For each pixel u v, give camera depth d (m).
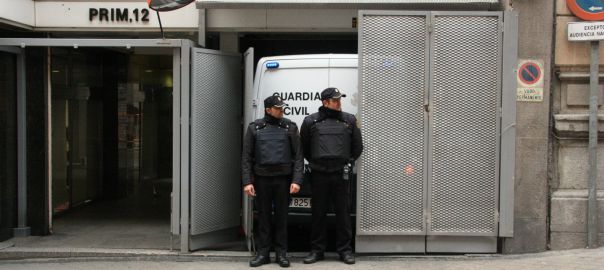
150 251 6.78
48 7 7.60
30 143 7.66
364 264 6.24
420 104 6.39
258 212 6.26
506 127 6.32
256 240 7.12
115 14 7.63
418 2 6.92
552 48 6.41
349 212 6.34
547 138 6.40
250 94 6.64
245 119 6.79
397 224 6.44
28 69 7.66
